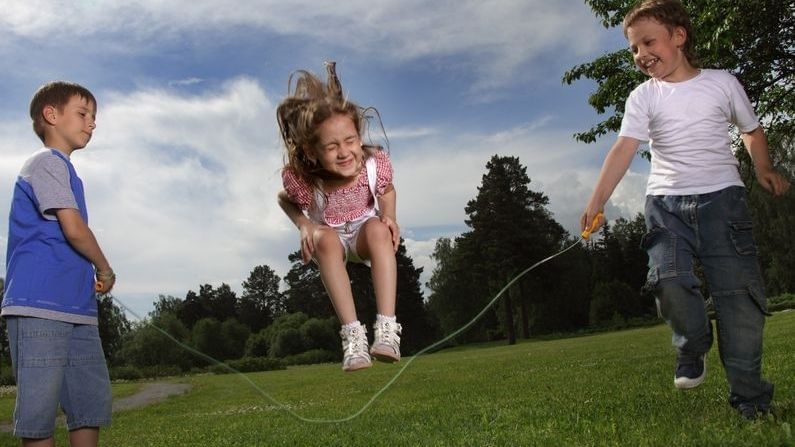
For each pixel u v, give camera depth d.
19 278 3.60
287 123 3.24
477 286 59.84
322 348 52.53
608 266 66.25
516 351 29.22
